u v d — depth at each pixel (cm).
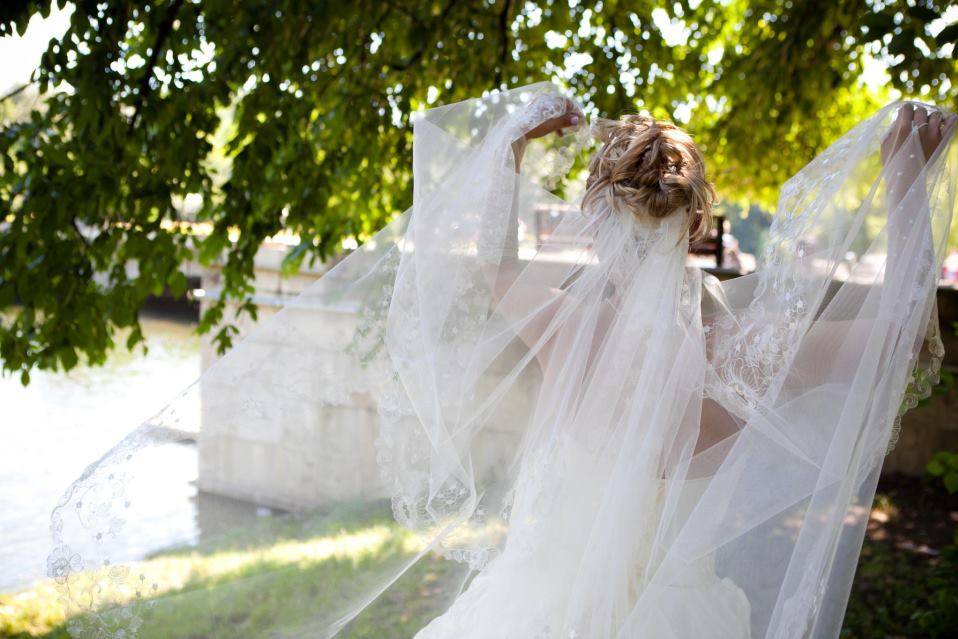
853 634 389
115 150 378
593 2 482
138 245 399
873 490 151
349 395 172
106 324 396
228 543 169
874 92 715
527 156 180
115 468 165
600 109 475
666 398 151
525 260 167
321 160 482
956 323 461
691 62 568
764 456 151
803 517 153
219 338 439
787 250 156
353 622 173
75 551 161
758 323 155
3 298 368
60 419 819
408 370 164
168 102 386
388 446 168
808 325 151
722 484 150
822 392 152
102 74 352
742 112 635
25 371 380
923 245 149
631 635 146
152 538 165
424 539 169
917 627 388
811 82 573
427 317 163
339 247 475
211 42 394
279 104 413
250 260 439
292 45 414
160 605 164
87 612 162
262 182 421
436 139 172
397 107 463
